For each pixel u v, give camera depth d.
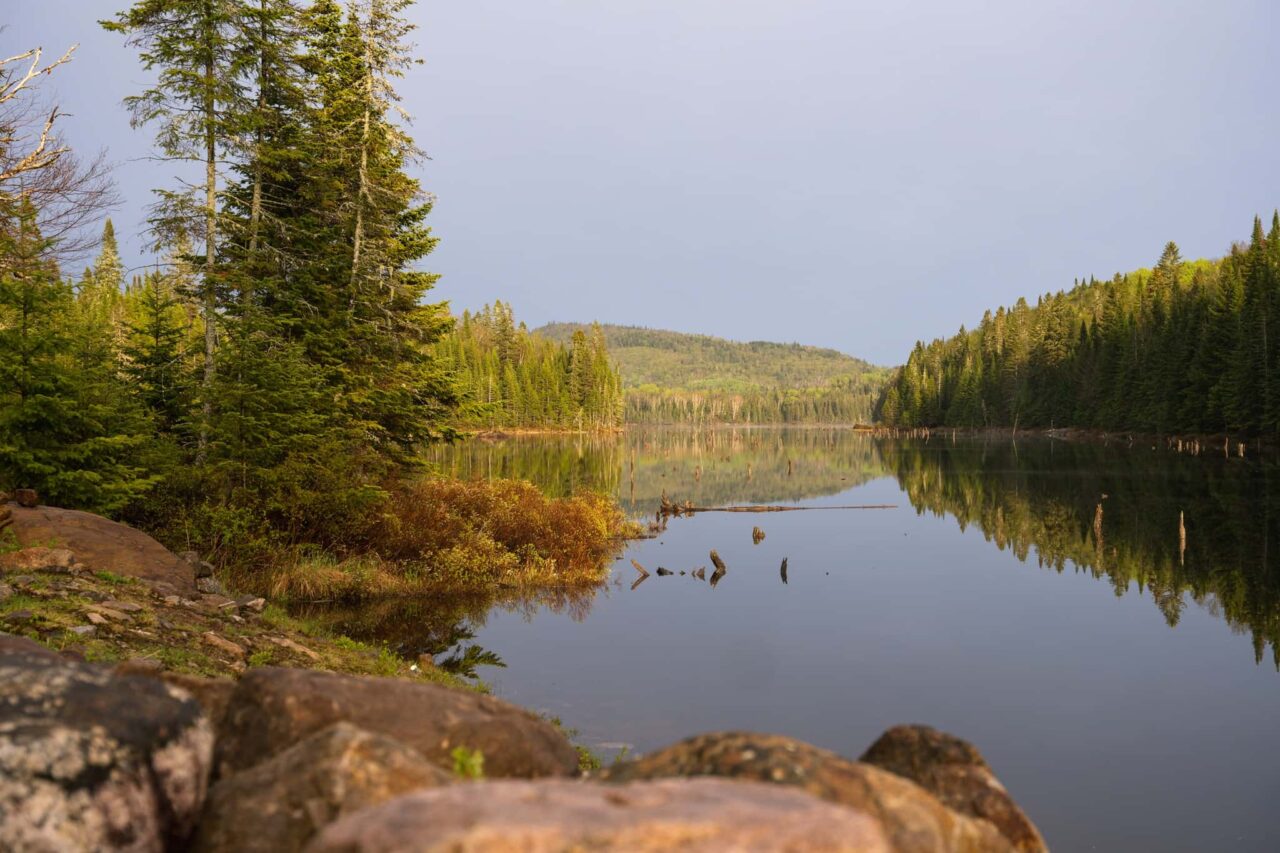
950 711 12.23
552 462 65.12
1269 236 83.94
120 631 8.67
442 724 3.71
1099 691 13.30
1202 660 15.15
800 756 2.85
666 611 18.58
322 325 21.17
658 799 2.13
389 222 24.36
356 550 19.39
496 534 22.73
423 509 21.52
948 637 16.66
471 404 25.25
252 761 3.46
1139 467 56.78
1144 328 96.56
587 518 27.11
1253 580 22.06
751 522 36.56
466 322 129.00
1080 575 23.55
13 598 8.73
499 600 18.69
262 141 20.75
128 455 15.22
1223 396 71.62
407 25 23.08
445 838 1.79
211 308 18.66
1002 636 16.83
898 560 26.55
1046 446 92.19
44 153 12.06
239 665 8.86
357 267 22.30
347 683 3.81
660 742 10.45
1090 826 8.70
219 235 19.77
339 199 23.08
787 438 155.62
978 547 28.94
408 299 23.86
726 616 18.23
